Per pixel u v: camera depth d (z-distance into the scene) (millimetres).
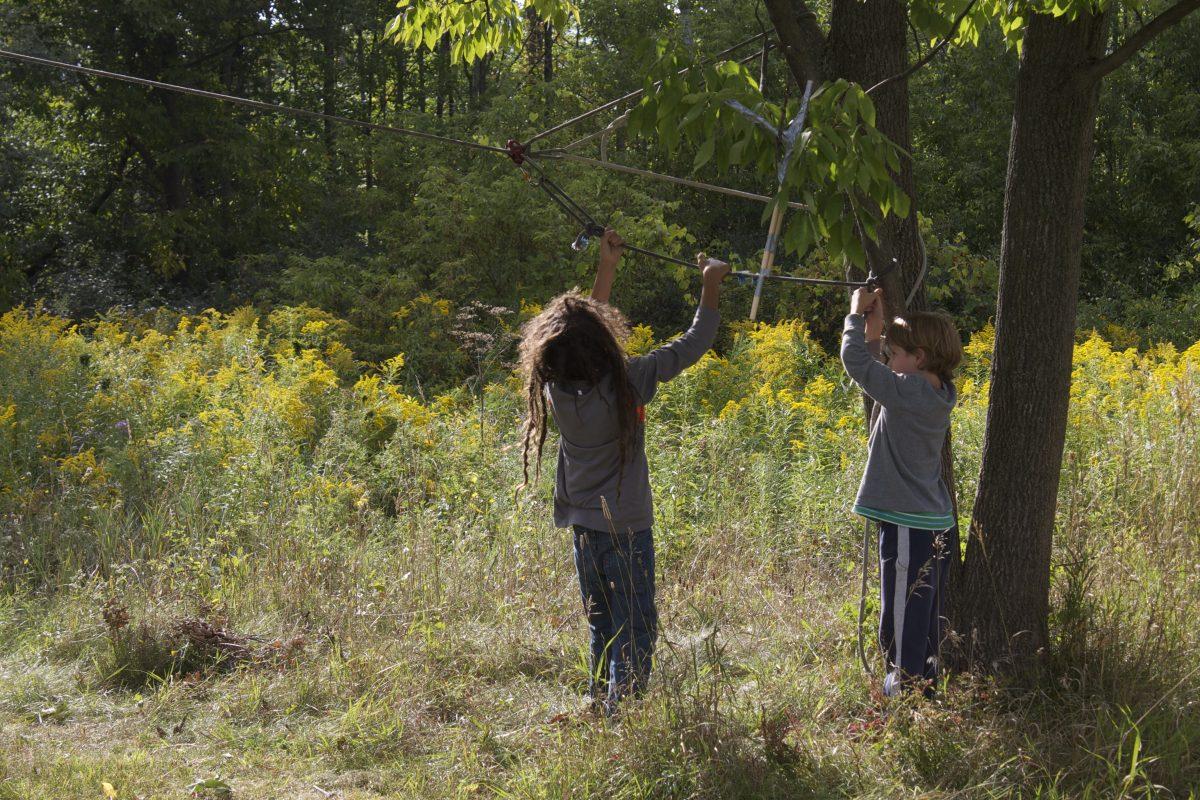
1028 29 3762
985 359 11594
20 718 4121
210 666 4613
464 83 26219
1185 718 3582
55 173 21547
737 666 4410
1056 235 3785
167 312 16109
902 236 4055
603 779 3328
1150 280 21453
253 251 22625
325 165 23984
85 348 11078
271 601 5316
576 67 20906
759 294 3330
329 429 8297
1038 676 3900
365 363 13438
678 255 15820
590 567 3834
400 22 6105
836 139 3217
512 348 12812
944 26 4703
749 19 19062
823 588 5312
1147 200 21688
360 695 4242
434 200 16078
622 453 3662
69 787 3377
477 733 3867
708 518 6582
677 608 5113
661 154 19406
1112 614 4273
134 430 8266
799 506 6668
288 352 11516
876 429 3930
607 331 3705
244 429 8094
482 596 5316
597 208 15656
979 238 21281
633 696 3615
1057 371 3859
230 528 6156
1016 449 3896
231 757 3752
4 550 6039
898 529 3834
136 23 20938
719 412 10000
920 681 3740
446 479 7250
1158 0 20781
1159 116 22266
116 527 6133
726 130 3408
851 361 3760
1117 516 5879
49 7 21891
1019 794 3203
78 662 4711
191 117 21844
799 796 3312
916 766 3436
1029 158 3787
